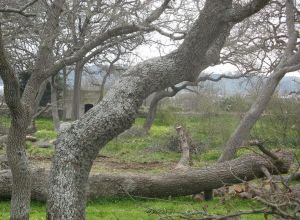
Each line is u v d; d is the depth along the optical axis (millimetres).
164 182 10352
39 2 8398
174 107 34719
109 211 9328
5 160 11672
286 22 15742
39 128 29109
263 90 14078
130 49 16422
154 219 8859
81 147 5488
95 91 35938
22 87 17781
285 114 19328
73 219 5379
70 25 9312
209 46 5605
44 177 9844
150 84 5566
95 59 21344
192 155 18328
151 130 27953
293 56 14617
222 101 26406
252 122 13781
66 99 32531
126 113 5496
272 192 4887
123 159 17641
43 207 9594
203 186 10469
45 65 6906
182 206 9797
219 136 21672
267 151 9984
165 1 8305
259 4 5270
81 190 5512
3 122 19719
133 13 9828
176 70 5586
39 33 8727
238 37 18078
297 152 16453
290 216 4254
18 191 6371
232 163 10570
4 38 8680
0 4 7719
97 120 5473
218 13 5434
